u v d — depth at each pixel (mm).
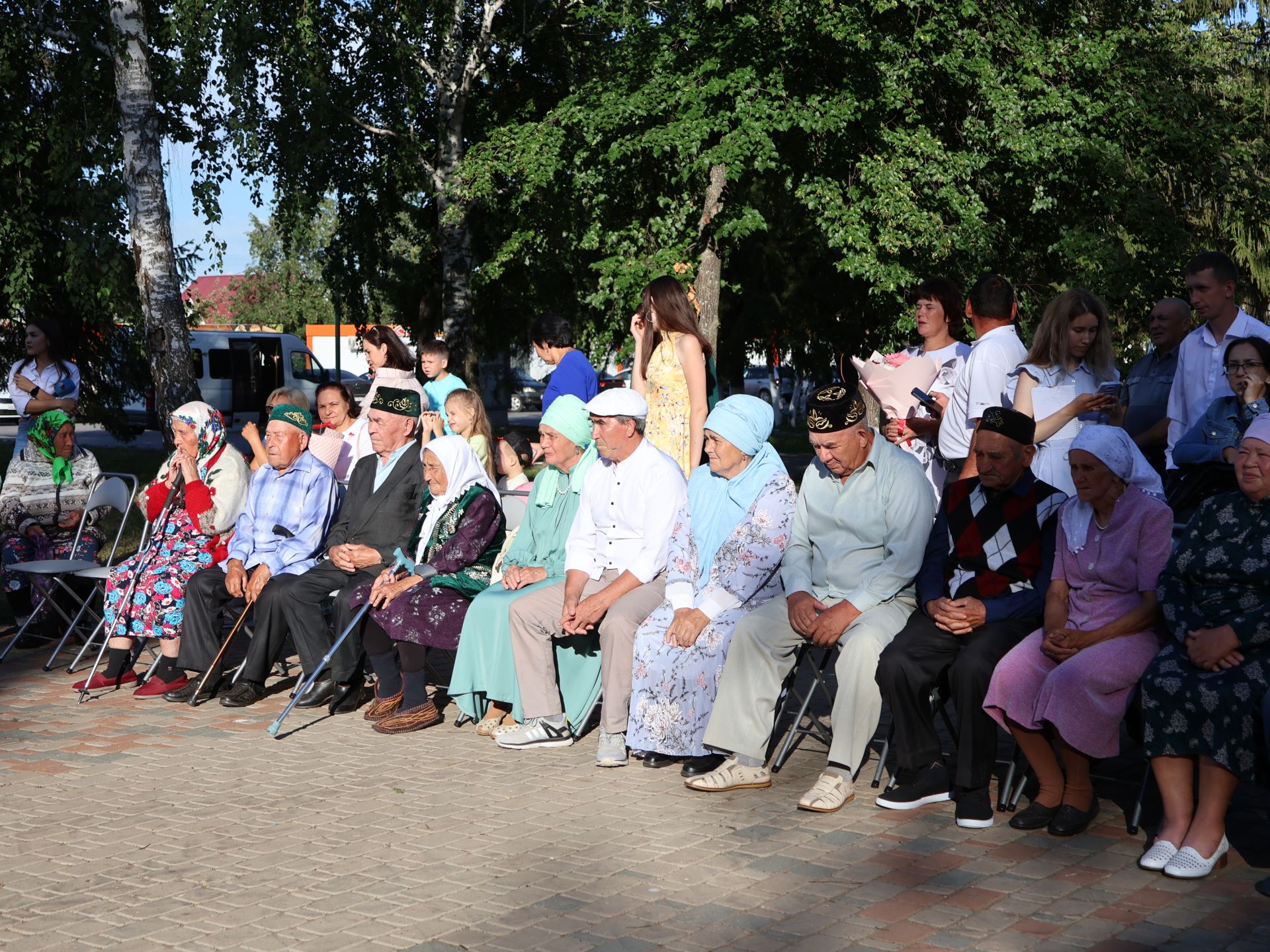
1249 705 3980
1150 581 4434
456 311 18875
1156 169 16781
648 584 5609
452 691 6004
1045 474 5547
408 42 18359
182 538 7094
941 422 6285
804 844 4402
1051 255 17172
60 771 5406
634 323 6711
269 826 4648
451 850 4363
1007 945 3516
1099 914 3729
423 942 3588
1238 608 4160
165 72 14906
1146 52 17109
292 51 17172
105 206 14633
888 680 4719
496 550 6395
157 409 13203
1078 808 4500
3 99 14891
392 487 6625
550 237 18938
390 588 6113
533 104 19344
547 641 5770
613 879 4066
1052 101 15531
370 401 8398
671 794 5023
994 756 4613
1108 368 5578
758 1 15539
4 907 3908
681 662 5293
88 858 4332
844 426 5051
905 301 16078
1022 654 4527
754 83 15500
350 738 5977
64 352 8641
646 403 5723
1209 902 3814
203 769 5430
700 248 16578
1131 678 4336
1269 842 4352
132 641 6992
